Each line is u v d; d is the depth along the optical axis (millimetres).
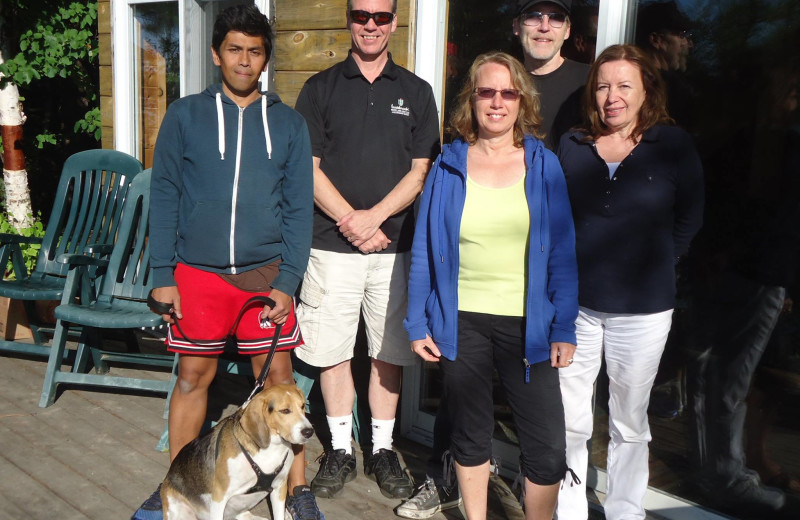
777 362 2947
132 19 5406
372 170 3146
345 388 3367
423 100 3197
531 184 2461
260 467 2461
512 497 3242
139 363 4523
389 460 3320
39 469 3311
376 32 3039
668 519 3059
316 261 3232
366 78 3131
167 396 4184
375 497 3227
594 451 3314
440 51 3652
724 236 3004
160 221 2734
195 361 2805
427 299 2650
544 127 3000
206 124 2703
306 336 3277
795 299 2885
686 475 3143
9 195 7113
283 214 2830
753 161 2920
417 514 3037
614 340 2674
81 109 9750
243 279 2773
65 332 4094
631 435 2777
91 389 4246
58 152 9867
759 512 2980
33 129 9523
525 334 2488
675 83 3039
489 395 2611
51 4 7461
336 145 3160
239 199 2715
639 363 2646
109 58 5551
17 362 4645
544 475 2541
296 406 2434
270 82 4262
